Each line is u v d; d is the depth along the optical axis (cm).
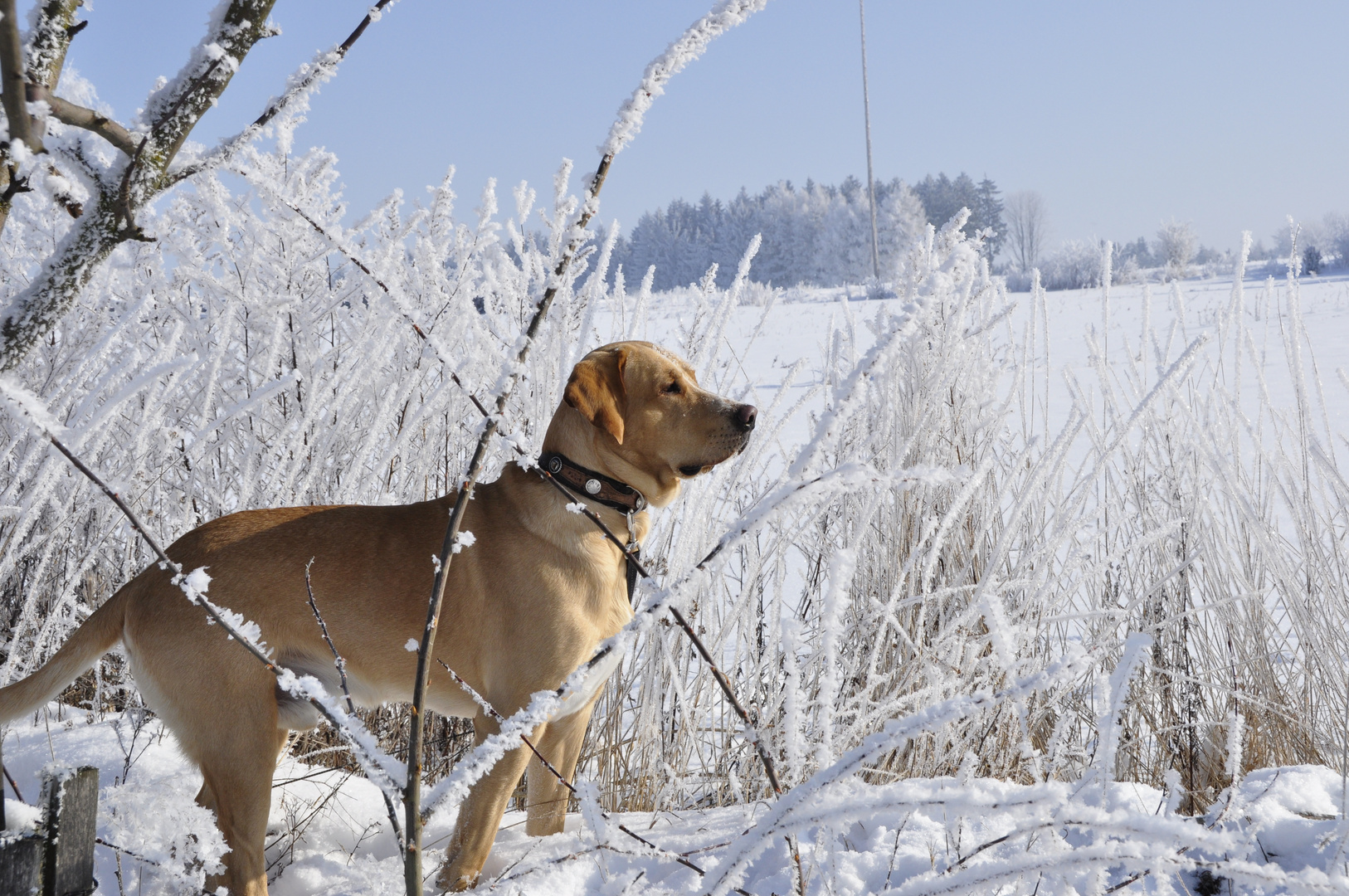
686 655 322
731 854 146
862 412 327
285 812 281
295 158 355
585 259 339
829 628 163
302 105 155
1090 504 369
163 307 369
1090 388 373
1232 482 333
